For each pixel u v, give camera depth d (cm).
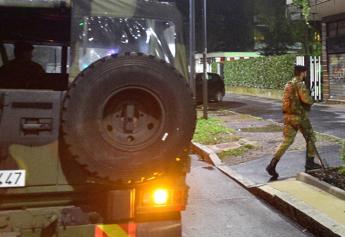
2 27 455
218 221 537
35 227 298
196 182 734
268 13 3359
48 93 293
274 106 1867
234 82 2942
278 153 694
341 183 615
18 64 447
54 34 467
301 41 2678
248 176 740
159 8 355
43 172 293
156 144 293
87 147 282
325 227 466
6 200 295
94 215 305
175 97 295
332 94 1941
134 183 295
